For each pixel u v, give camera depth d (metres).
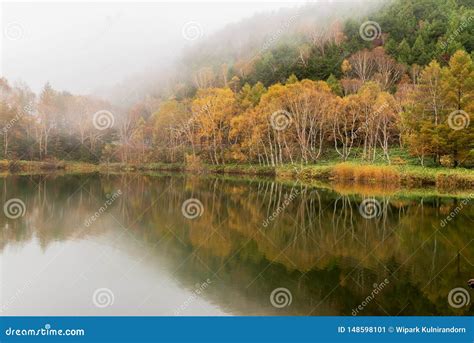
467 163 39.75
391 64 65.38
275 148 50.34
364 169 38.00
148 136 63.03
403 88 54.41
